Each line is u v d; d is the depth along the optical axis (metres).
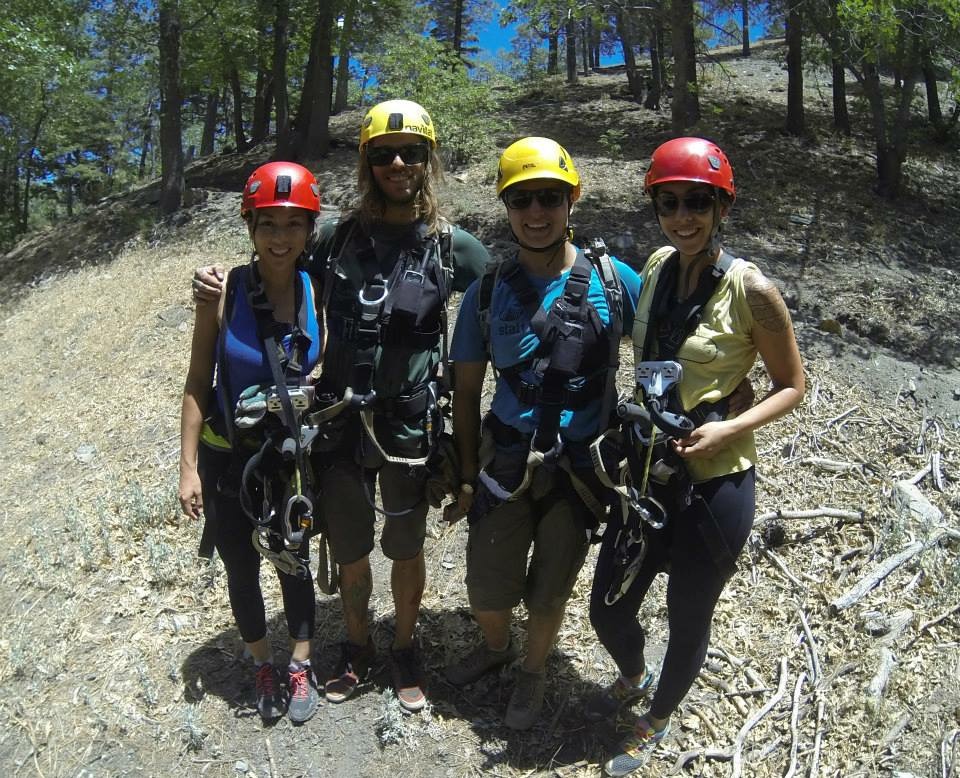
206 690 3.12
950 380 5.27
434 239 2.60
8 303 10.61
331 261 2.57
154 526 4.27
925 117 15.18
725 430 2.18
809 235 8.05
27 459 5.58
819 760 2.67
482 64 14.16
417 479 2.68
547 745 2.79
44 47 12.41
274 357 2.48
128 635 3.49
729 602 3.40
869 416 4.79
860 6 7.54
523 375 2.43
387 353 2.55
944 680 2.88
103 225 12.39
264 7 13.93
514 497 2.50
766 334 2.19
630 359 5.34
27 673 3.34
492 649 2.97
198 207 11.62
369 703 2.98
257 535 2.60
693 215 2.15
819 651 3.12
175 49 11.76
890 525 3.69
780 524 3.75
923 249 8.09
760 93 17.12
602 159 11.06
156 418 5.73
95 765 2.86
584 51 25.53
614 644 2.66
